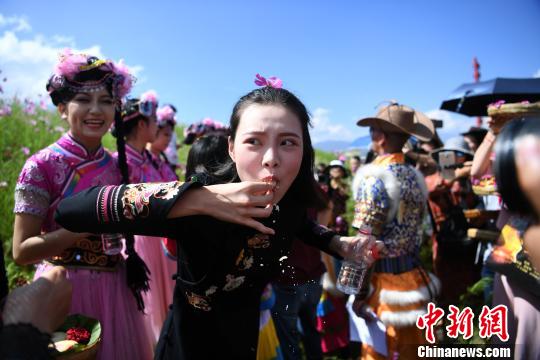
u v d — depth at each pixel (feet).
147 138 9.60
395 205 7.80
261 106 3.63
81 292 6.17
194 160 6.49
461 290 12.29
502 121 8.09
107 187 3.52
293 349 7.47
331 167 14.47
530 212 2.86
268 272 4.39
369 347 8.20
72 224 3.48
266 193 3.34
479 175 8.81
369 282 7.75
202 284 4.01
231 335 4.32
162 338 4.72
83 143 6.33
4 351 2.93
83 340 4.78
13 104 19.99
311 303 9.62
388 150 8.54
